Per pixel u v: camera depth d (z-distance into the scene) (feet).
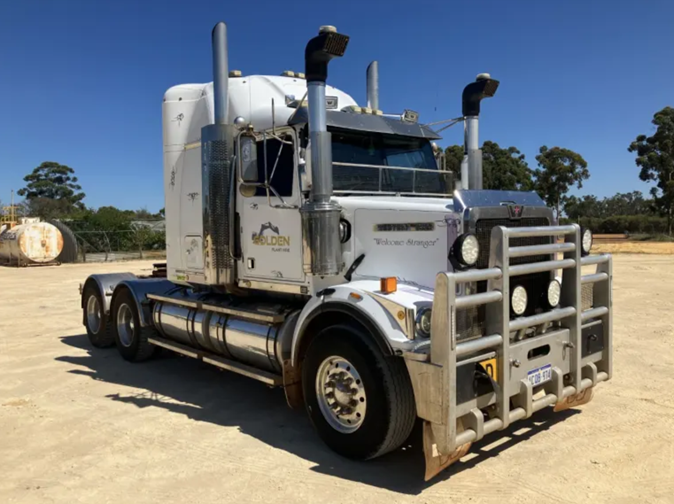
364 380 14.35
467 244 13.56
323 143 16.10
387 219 16.47
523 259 15.58
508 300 13.94
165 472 14.74
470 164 21.25
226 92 19.77
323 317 16.38
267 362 18.44
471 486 13.62
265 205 18.75
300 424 18.22
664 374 22.95
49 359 27.50
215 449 16.21
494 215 15.29
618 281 55.77
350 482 13.98
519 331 14.65
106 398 21.18
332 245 16.17
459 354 12.90
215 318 20.81
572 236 15.94
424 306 13.98
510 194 16.24
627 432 16.85
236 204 20.03
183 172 22.77
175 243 23.53
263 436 17.20
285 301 19.38
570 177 147.84
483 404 13.65
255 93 19.79
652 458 15.03
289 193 17.87
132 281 26.96
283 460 15.38
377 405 14.14
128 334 27.07
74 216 150.00
